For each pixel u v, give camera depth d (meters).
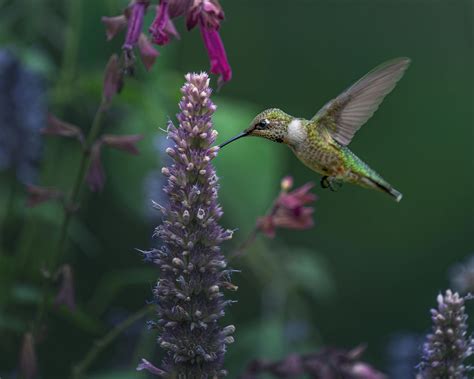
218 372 4.54
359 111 5.93
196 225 4.49
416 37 14.28
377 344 12.76
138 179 7.76
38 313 6.02
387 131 14.16
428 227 13.70
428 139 14.18
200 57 11.66
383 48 13.98
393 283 13.31
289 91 13.19
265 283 8.29
